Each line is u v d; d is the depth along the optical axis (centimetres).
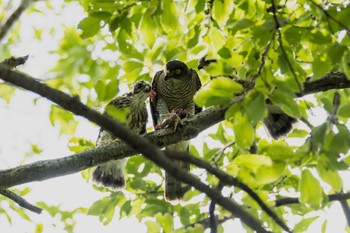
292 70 848
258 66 879
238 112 816
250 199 971
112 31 1041
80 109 636
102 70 1387
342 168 797
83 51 1177
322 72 888
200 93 815
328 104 826
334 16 876
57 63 1141
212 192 663
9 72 627
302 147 828
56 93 638
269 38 888
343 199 1120
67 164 1030
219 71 850
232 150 1464
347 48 865
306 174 838
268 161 844
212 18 1255
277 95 804
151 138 1120
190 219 1488
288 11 1085
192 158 682
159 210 1517
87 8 1180
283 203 1187
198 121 1125
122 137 629
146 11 1040
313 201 840
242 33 1162
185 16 1458
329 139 804
